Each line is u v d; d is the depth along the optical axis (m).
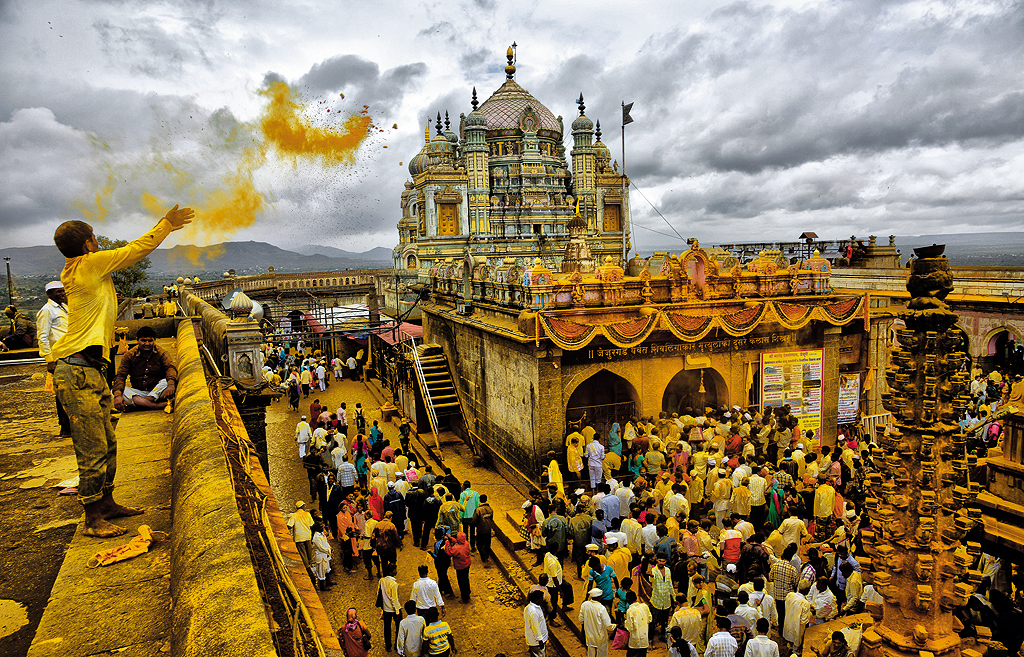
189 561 3.10
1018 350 22.19
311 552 12.59
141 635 3.17
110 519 4.60
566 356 16.94
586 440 16.88
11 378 10.39
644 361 17.80
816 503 13.58
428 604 10.28
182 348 10.77
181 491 4.19
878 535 5.28
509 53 42.50
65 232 4.27
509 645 10.81
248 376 10.97
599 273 17.92
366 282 53.53
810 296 20.03
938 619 5.04
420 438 22.36
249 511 4.04
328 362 36.47
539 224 38.72
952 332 5.00
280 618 2.94
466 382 22.31
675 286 18.72
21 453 6.37
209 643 2.30
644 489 14.19
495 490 17.39
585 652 10.19
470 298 21.55
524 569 13.15
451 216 37.03
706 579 10.89
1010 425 6.50
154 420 7.50
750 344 19.08
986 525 6.43
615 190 42.09
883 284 28.56
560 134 42.41
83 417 4.38
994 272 23.14
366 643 9.27
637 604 9.50
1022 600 8.62
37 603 3.55
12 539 4.37
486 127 37.03
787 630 9.34
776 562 10.23
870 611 5.52
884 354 21.53
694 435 16.12
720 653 8.34
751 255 38.19
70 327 4.43
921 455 5.04
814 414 19.86
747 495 13.32
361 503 13.73
